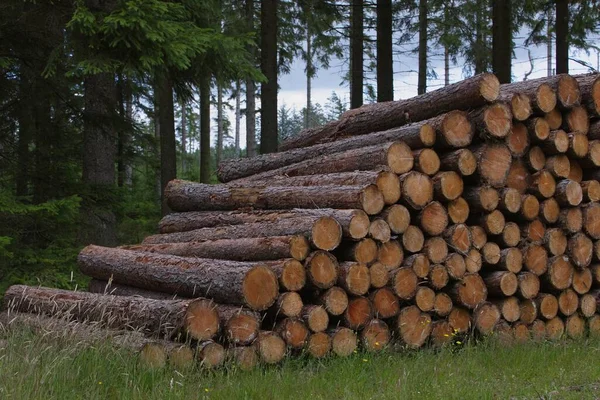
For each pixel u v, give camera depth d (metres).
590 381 5.71
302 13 21.59
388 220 6.96
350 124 9.55
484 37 27.09
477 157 7.45
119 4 9.41
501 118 7.49
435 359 6.45
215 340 6.05
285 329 6.23
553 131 8.03
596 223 8.38
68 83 11.54
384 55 16.81
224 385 5.27
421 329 7.14
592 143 8.27
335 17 20.17
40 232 10.97
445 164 7.45
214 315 5.88
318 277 6.46
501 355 6.61
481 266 7.67
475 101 7.43
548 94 7.89
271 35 15.52
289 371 5.72
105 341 5.61
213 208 9.36
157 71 10.71
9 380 4.64
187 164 36.31
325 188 7.37
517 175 7.94
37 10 10.48
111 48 9.88
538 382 5.68
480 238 7.62
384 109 8.91
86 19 9.19
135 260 7.66
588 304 8.53
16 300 7.35
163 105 17.00
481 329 7.58
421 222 7.20
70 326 6.02
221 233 7.96
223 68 12.26
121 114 12.58
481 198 7.48
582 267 8.33
